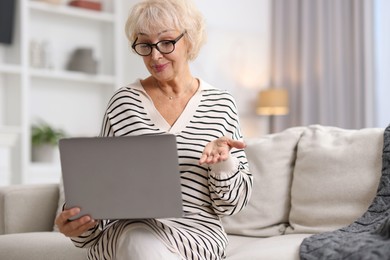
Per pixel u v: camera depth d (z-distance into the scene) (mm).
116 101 2203
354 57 5945
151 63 2109
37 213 3047
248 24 6191
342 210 2469
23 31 5297
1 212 2994
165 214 1819
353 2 5957
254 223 2693
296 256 1967
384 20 5871
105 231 2023
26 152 5230
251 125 6211
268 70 6336
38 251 2516
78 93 5879
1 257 2611
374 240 1849
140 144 1803
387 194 2291
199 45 2182
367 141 2518
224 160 1938
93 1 5957
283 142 2762
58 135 5488
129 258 1840
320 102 6117
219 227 2104
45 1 5469
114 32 5906
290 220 2635
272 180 2711
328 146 2602
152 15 2070
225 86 6016
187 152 2090
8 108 5395
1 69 5145
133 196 1830
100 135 2227
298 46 6289
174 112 2180
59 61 5781
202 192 2092
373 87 5871
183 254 1944
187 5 2141
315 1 6199
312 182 2568
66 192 1878
